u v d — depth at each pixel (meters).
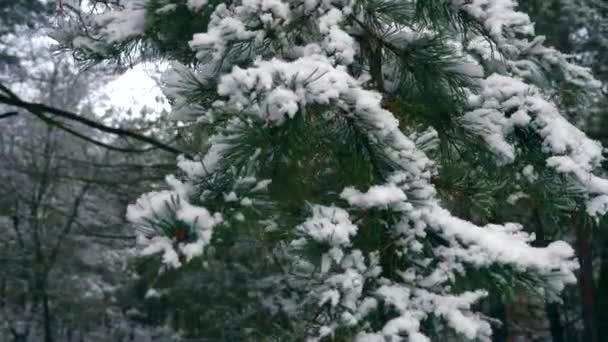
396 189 2.28
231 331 8.98
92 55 3.09
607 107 9.89
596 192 2.81
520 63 3.47
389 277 2.44
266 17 2.26
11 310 12.23
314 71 2.03
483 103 2.88
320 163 2.68
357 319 2.21
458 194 3.12
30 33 8.07
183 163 2.12
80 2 4.12
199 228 1.73
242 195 1.98
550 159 2.64
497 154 2.85
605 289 12.90
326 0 2.55
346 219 2.17
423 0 2.64
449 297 2.29
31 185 11.49
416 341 2.13
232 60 2.42
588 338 12.36
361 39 2.95
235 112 2.10
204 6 2.69
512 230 2.60
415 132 2.91
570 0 10.20
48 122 7.47
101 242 10.72
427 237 2.44
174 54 3.17
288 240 2.45
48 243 11.54
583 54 10.92
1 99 7.32
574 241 11.59
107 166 9.32
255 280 9.15
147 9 2.78
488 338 2.34
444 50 2.80
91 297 11.93
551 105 2.85
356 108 2.25
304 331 2.48
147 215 1.75
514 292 2.38
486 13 2.67
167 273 1.77
